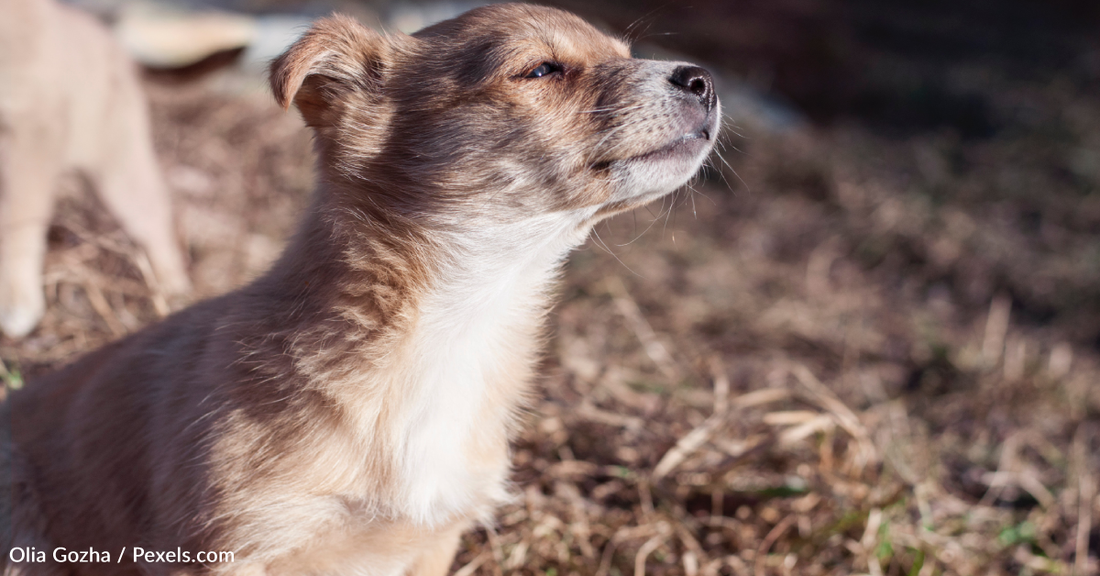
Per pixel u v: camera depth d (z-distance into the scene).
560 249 0.66
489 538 0.70
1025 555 0.78
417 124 0.63
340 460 0.60
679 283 1.09
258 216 0.97
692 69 0.64
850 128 1.75
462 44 0.63
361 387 0.61
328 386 0.60
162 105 1.15
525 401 0.68
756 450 0.76
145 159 0.85
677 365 0.90
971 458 0.87
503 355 0.65
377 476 0.61
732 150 1.51
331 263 0.61
